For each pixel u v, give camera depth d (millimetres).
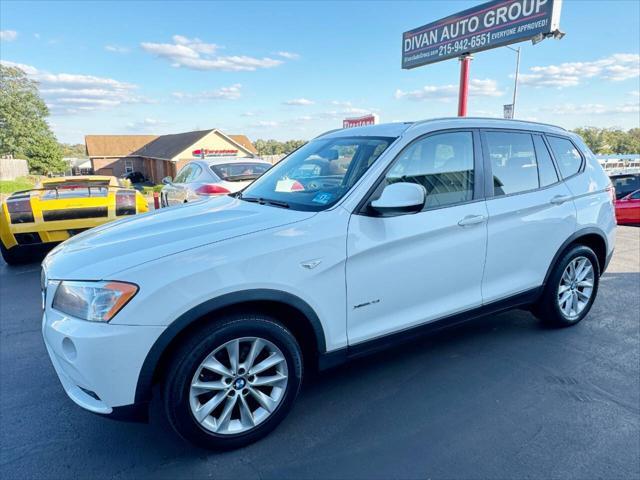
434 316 2979
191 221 2709
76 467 2287
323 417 2689
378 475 2211
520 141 3461
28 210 5848
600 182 3945
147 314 2057
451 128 3113
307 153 3537
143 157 56125
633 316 4250
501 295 3318
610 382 3062
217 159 8273
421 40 12930
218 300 2178
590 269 3963
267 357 2451
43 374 3250
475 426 2588
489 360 3383
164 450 2418
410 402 2838
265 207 2885
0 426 2627
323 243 2457
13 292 5180
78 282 2146
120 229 2752
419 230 2791
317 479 2193
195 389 2236
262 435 2471
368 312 2691
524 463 2281
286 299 2359
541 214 3438
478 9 10977
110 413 2115
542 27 9617
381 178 2734
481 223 3088
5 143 56219
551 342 3686
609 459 2305
